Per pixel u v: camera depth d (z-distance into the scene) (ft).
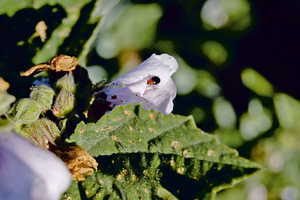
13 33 0.81
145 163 0.72
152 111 0.69
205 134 0.68
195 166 0.69
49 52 0.82
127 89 0.80
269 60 1.24
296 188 1.25
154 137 0.71
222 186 0.67
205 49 1.20
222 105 1.20
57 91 0.77
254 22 1.22
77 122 0.77
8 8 0.81
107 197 0.74
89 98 0.78
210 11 1.20
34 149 0.66
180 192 0.69
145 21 1.16
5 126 0.66
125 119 0.71
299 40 1.22
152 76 0.81
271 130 1.22
